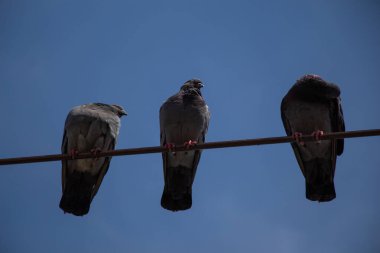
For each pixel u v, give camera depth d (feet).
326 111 46.37
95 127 46.19
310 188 46.29
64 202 44.70
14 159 34.47
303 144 45.96
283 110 47.85
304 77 47.78
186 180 47.34
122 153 35.14
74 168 45.83
